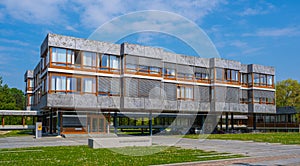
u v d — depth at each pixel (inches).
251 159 430.6
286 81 1972.2
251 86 1483.8
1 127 1402.6
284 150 563.5
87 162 390.6
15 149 568.1
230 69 1363.2
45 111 1219.2
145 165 365.4
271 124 1654.8
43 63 1090.7
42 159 422.0
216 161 403.2
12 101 2123.5
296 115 1561.3
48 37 959.6
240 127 1738.4
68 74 985.5
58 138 920.3
